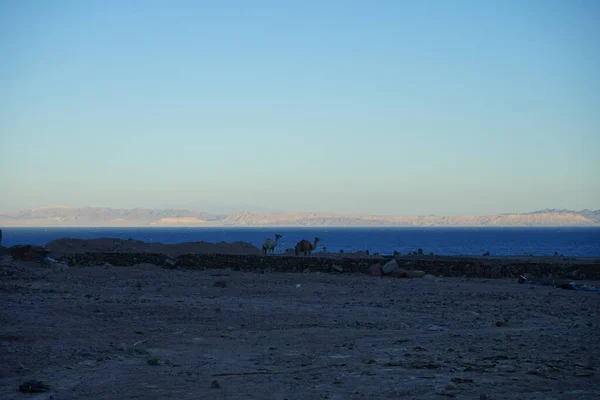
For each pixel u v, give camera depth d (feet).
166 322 64.39
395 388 33.68
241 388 35.70
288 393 33.73
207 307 74.54
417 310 75.51
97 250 164.96
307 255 161.79
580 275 124.88
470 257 178.60
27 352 47.11
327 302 82.58
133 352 49.14
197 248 171.42
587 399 29.89
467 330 60.08
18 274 108.68
